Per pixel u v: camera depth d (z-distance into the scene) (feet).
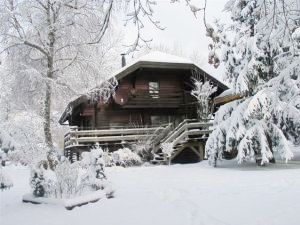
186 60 83.41
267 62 52.31
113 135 78.38
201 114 78.59
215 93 85.87
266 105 49.65
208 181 42.04
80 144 73.36
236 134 52.42
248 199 30.37
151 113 85.71
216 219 24.66
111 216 27.43
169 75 85.76
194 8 13.73
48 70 68.08
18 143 34.04
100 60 70.18
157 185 41.09
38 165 35.91
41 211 30.53
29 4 64.08
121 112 82.79
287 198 29.86
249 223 23.31
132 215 27.37
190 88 87.04
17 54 67.82
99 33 15.72
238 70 56.39
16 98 69.21
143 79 83.46
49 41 67.36
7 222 27.61
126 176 51.70
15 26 64.80
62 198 32.53
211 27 14.05
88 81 72.28
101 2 15.30
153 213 27.58
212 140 57.77
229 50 57.41
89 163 36.78
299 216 24.27
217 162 65.46
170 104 84.02
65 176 34.37
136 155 68.90
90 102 75.87
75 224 25.84
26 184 48.52
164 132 75.66
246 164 59.62
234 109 57.36
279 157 66.54
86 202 32.09
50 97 67.56
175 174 51.72
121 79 79.25
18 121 51.83
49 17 65.46
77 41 67.00
